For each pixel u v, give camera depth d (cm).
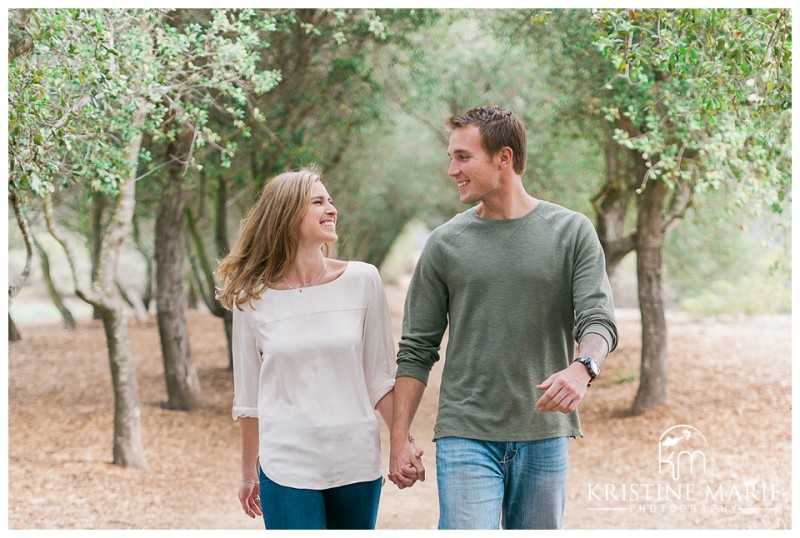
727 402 1064
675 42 488
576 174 1245
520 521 329
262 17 834
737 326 1781
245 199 1262
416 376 337
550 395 282
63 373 1516
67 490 779
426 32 1080
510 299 321
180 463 920
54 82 509
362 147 1466
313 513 313
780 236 948
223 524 703
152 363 1617
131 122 641
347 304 327
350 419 319
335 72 990
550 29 933
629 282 2662
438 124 1414
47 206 729
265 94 968
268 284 327
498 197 328
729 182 820
